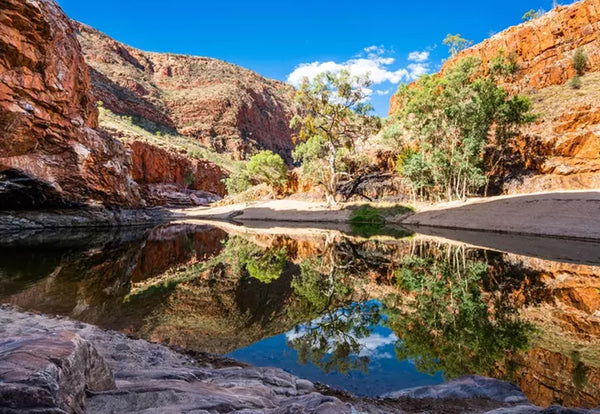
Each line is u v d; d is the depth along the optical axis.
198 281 13.61
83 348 2.51
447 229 36.97
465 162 41.28
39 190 34.38
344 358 6.47
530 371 5.88
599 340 7.33
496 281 13.19
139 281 13.27
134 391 2.68
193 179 94.81
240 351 6.76
